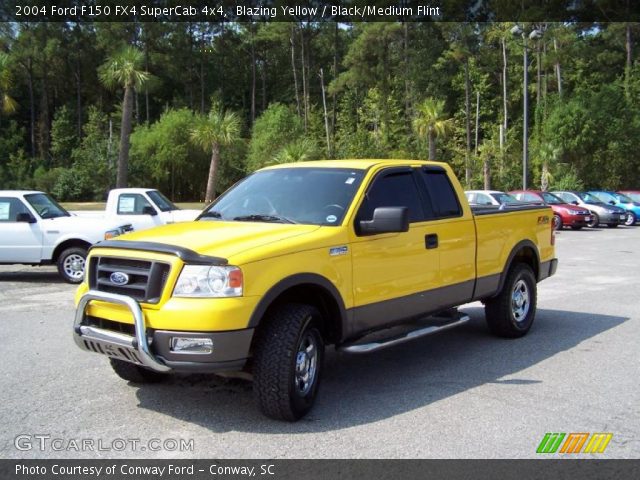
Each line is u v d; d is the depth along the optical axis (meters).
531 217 7.73
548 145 45.41
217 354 4.38
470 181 50.94
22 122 72.44
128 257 4.70
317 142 57.00
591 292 11.04
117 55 31.91
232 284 4.45
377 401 5.32
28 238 11.92
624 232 25.98
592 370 6.22
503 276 7.14
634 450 4.35
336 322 5.20
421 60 59.50
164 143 53.53
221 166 56.72
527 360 6.59
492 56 60.94
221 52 72.44
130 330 4.66
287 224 5.35
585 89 52.50
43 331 7.95
